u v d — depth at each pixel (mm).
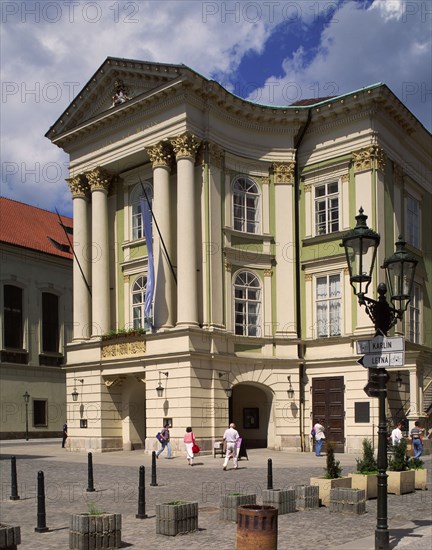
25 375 50594
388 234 33000
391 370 31438
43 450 35625
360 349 11844
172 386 30312
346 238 12016
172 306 31906
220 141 32969
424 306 37188
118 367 33188
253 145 34406
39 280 52656
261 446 34031
